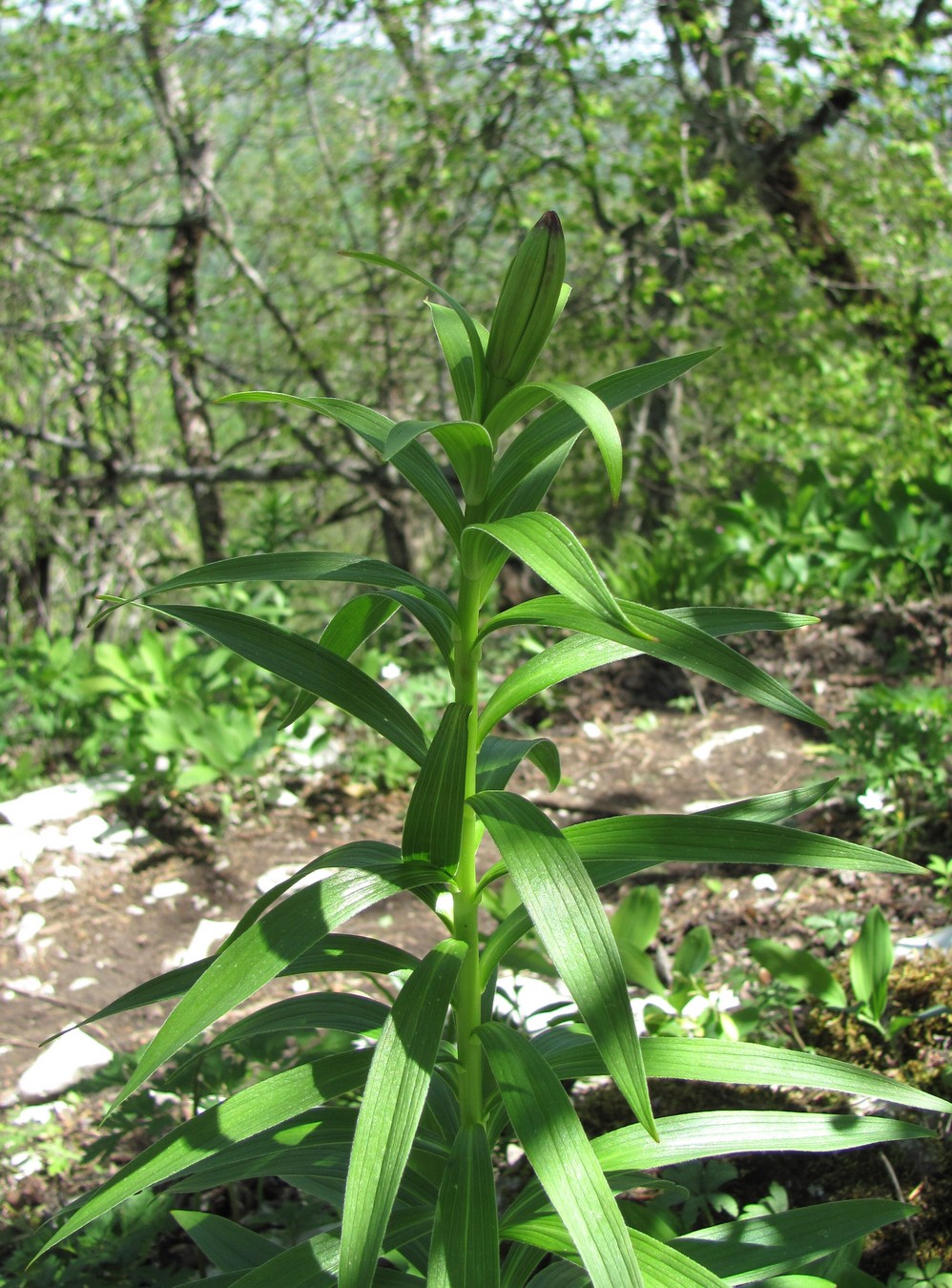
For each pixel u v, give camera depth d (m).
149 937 3.47
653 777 4.18
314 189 10.11
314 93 9.30
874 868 1.14
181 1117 2.37
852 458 8.04
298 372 9.72
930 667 4.57
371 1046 2.12
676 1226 1.89
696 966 2.56
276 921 1.12
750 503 5.55
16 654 4.99
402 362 9.43
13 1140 2.57
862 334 8.73
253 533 5.64
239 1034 1.37
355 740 4.57
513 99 7.92
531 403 1.17
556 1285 1.45
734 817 1.37
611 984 1.01
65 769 4.56
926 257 8.57
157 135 10.37
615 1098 2.34
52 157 8.73
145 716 4.07
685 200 7.60
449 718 1.22
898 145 7.48
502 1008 2.74
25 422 11.70
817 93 7.68
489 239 8.90
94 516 11.43
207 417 11.10
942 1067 2.18
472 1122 1.37
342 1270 0.97
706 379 8.80
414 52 8.27
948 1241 1.88
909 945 2.67
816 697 4.55
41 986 3.24
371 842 1.28
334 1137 1.37
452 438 1.13
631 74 7.54
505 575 7.64
